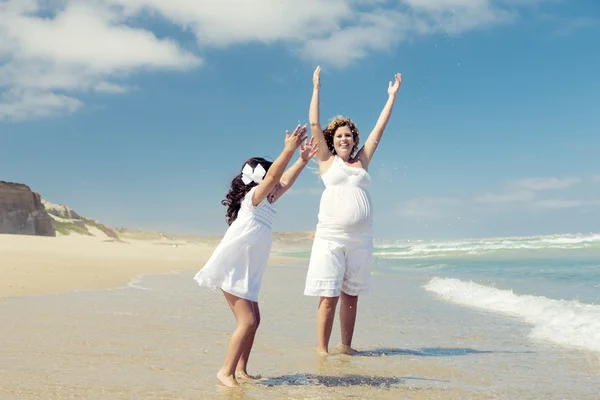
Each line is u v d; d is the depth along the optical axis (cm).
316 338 479
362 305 703
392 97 496
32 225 4291
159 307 621
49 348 402
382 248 3394
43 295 698
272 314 612
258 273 345
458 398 304
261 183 340
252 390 312
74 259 1296
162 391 302
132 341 434
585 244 2333
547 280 941
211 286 334
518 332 512
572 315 561
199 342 436
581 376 355
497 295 733
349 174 452
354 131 472
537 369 374
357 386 328
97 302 648
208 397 295
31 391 295
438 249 2733
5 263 1046
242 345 329
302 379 342
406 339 484
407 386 329
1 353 384
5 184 4262
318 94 470
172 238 7050
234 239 338
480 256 1842
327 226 439
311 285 430
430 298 766
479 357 412
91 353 390
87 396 288
